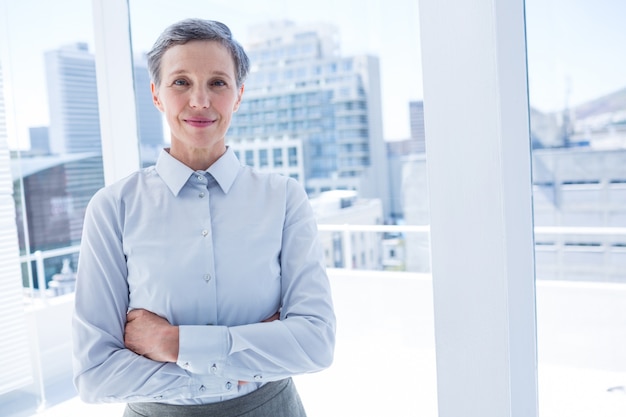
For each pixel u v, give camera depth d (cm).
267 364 82
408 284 364
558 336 257
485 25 98
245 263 88
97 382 82
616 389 204
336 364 279
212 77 86
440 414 108
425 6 102
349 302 376
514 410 105
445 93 102
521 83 100
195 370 80
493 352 103
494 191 100
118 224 89
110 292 87
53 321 212
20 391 163
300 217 95
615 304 271
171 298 84
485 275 102
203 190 90
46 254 231
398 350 295
